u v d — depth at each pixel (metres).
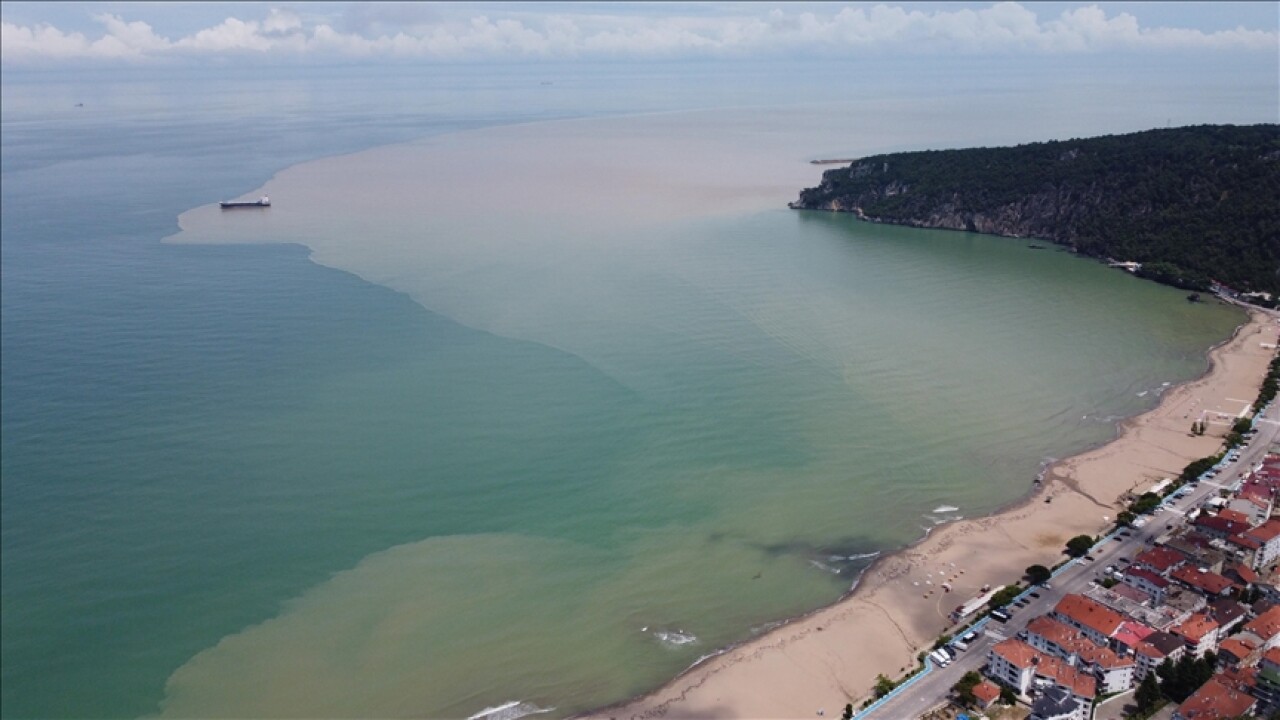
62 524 123.19
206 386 165.25
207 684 96.06
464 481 133.62
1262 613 99.19
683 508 126.69
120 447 143.12
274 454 141.12
